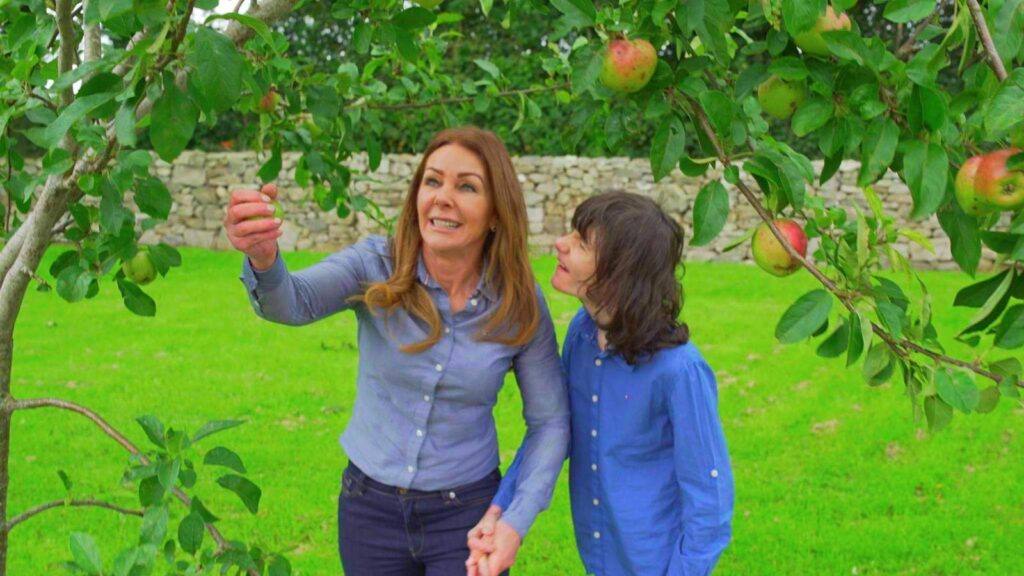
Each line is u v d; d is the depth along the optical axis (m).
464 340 1.91
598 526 2.06
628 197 1.91
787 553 3.61
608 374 1.99
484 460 2.00
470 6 10.74
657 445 1.98
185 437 1.54
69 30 1.53
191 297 8.28
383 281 1.92
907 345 1.39
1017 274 1.35
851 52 1.24
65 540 3.64
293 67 2.53
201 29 1.14
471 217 1.81
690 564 1.90
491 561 1.84
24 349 6.38
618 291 1.86
